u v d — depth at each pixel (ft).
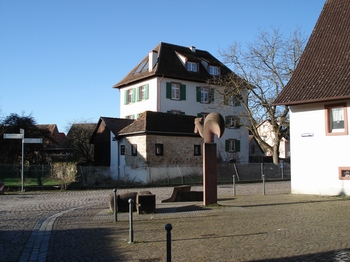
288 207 49.06
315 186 64.80
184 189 59.62
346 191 61.41
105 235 33.12
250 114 133.18
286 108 128.67
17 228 37.24
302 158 66.39
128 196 47.70
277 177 125.80
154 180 104.88
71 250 27.86
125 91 168.55
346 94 58.34
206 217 41.83
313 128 65.05
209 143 50.06
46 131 117.60
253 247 27.09
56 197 69.97
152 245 28.60
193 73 161.38
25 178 89.15
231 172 115.85
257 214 43.29
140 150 109.40
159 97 150.61
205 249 26.81
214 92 157.17
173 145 112.27
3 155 108.68
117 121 132.98
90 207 54.49
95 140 136.87
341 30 70.85
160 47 163.73
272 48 128.26
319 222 36.96
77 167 94.43
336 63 66.18
